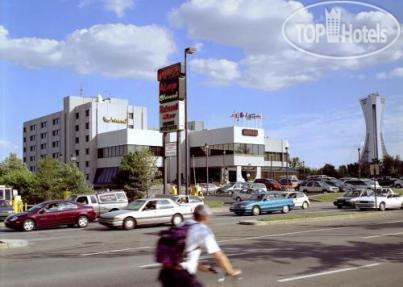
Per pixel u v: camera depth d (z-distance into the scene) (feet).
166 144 125.39
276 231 67.05
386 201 115.24
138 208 80.18
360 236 58.95
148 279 33.19
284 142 311.47
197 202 99.86
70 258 44.27
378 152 393.09
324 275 33.94
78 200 99.40
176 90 123.24
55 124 356.18
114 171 280.31
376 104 395.96
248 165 274.98
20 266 39.60
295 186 217.36
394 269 36.27
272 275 33.94
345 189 198.80
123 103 342.64
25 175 156.76
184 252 19.20
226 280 31.73
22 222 80.38
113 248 51.70
